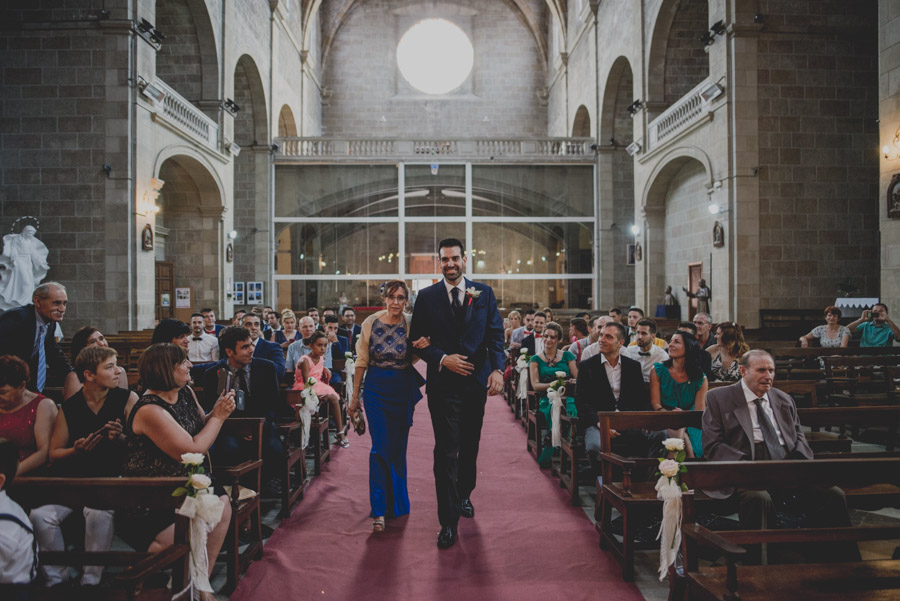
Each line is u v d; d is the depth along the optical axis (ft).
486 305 13.82
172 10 49.96
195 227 54.90
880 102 29.14
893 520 14.40
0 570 7.76
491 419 27.76
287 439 15.43
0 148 38.55
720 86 40.19
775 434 12.36
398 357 14.51
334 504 15.72
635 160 58.85
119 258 38.19
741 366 12.51
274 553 12.59
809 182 39.96
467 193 72.43
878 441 21.50
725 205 40.47
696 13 51.65
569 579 11.41
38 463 11.12
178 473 10.18
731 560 8.09
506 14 92.22
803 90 39.99
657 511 11.46
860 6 40.16
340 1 89.97
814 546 11.25
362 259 72.79
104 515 10.18
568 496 16.40
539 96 91.91
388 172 72.08
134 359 26.35
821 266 39.88
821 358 24.22
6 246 35.88
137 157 38.93
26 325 14.47
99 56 38.27
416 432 24.63
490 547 12.89
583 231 73.51
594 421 15.96
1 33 38.47
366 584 11.21
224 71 53.78
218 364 15.39
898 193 27.99
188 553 8.34
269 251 69.51
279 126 78.33
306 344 23.65
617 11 62.39
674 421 13.43
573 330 24.70
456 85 92.38
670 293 52.65
